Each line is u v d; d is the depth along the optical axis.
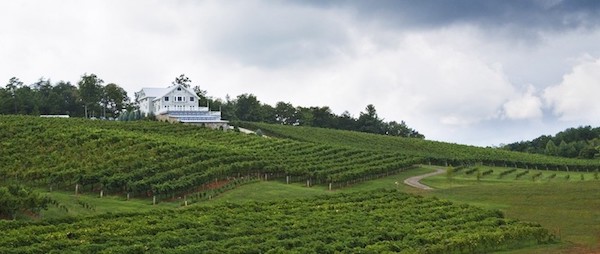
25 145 104.12
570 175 143.88
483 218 71.69
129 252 47.38
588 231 68.88
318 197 82.62
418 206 77.50
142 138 111.50
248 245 51.62
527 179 130.75
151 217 61.84
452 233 61.09
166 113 187.50
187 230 56.09
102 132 116.00
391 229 62.03
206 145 114.56
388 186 108.31
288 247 52.91
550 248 60.66
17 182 87.62
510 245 61.41
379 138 193.00
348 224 63.84
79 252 46.03
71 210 70.56
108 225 56.50
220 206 71.31
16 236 49.72
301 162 113.50
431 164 146.62
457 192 97.69
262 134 170.12
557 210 80.56
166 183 84.06
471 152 176.38
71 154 100.38
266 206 73.12
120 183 84.12
